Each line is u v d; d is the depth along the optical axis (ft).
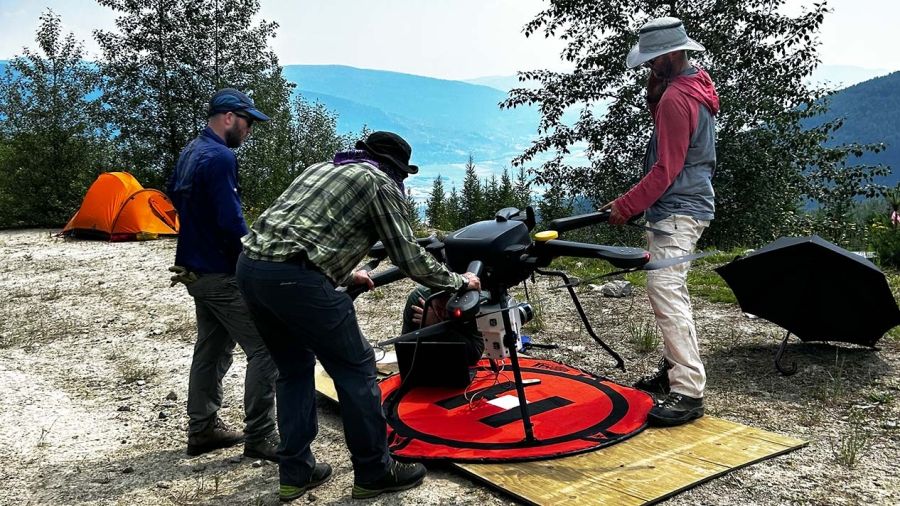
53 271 39.11
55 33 65.21
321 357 11.19
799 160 52.70
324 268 10.67
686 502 10.98
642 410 14.25
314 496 11.94
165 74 66.44
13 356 22.35
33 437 15.47
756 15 49.24
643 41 14.17
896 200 43.29
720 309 23.26
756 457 12.27
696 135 14.07
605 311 23.97
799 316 17.11
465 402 14.97
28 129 64.90
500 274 12.62
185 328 25.44
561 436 13.08
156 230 51.80
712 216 14.61
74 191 63.93
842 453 12.57
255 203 68.28
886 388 15.55
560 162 56.39
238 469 13.39
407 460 12.55
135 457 14.24
